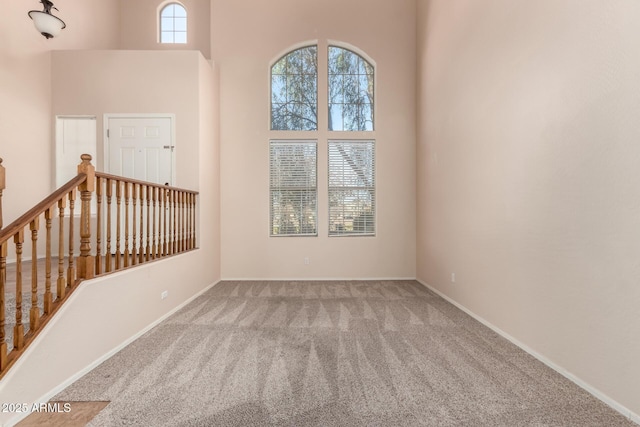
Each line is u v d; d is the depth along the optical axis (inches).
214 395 77.5
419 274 208.8
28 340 72.1
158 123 179.0
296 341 110.2
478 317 131.7
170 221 145.4
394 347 105.3
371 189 218.4
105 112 178.7
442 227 169.8
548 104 92.0
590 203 78.2
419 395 77.6
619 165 70.8
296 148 218.2
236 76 213.8
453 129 155.5
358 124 221.0
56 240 181.9
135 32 226.7
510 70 109.8
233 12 214.2
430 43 186.9
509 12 110.0
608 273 73.5
